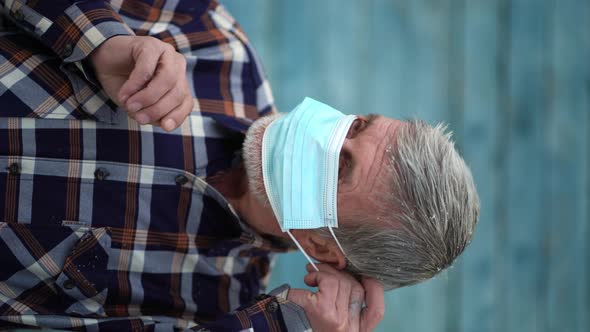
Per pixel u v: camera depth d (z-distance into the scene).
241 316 1.51
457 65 2.86
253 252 1.77
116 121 1.52
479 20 2.88
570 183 3.07
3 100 1.45
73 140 1.50
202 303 1.70
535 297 3.04
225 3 2.51
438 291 2.90
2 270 1.49
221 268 1.74
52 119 1.48
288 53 2.61
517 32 2.94
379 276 1.56
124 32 1.42
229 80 1.76
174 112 1.32
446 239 1.47
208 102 1.68
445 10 2.83
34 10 1.46
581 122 3.07
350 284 1.56
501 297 2.98
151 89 1.27
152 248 1.60
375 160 1.47
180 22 1.70
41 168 1.49
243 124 1.67
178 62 1.32
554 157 3.04
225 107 1.71
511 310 3.00
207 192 1.64
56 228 1.50
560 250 3.07
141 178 1.57
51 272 1.51
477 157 2.91
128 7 1.63
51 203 1.50
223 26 1.79
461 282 2.93
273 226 1.65
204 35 1.72
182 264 1.66
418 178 1.44
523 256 3.01
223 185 1.69
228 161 1.69
